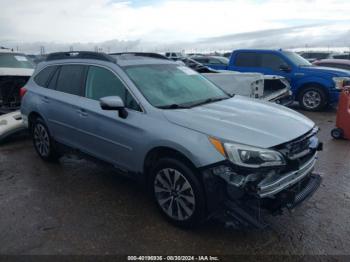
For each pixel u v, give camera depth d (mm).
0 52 9805
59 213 3891
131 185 4668
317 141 3770
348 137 6840
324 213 3820
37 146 5734
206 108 3820
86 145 4539
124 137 3873
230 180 3041
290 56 10680
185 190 3375
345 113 6785
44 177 5000
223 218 3197
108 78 4301
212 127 3268
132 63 4383
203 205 3258
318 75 10008
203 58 19172
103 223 3656
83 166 5457
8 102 8430
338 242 3281
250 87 8023
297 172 3340
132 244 3277
